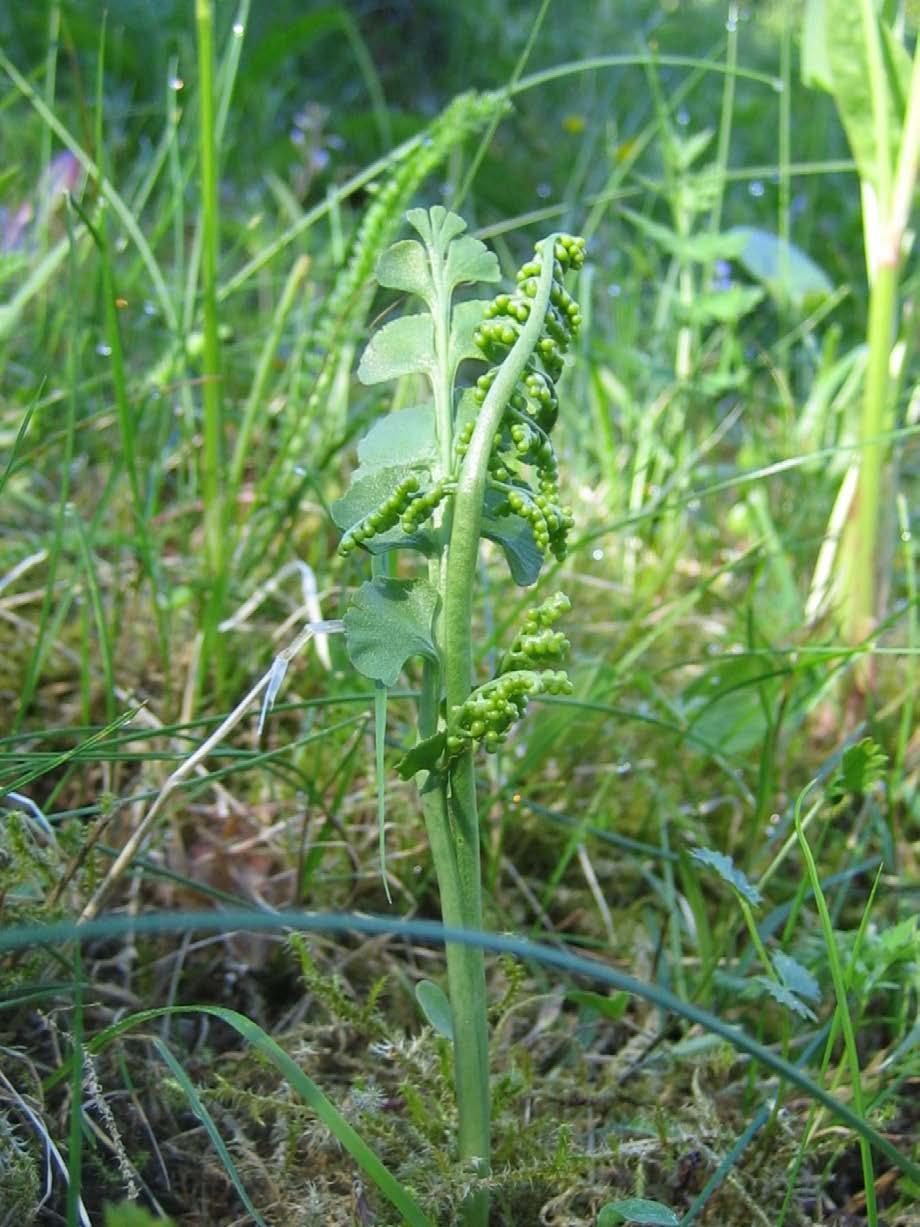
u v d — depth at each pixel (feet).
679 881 0.76
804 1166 0.55
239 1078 0.56
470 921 0.43
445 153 0.82
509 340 0.42
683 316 1.14
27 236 1.10
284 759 0.77
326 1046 0.61
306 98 1.96
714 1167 0.53
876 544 0.84
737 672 0.80
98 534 0.86
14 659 0.82
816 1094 0.37
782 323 1.22
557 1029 0.64
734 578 1.06
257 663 0.81
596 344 1.14
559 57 2.14
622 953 0.70
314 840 0.72
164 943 0.65
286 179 1.64
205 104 0.72
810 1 0.85
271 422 0.95
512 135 1.90
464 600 0.41
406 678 0.82
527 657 0.42
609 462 1.05
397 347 0.45
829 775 0.77
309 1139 0.52
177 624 0.87
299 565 0.80
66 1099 0.53
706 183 1.14
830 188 1.83
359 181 0.88
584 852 0.73
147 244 0.98
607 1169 0.53
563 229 1.37
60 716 0.79
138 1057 0.56
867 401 0.84
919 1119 0.60
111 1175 0.49
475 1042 0.44
